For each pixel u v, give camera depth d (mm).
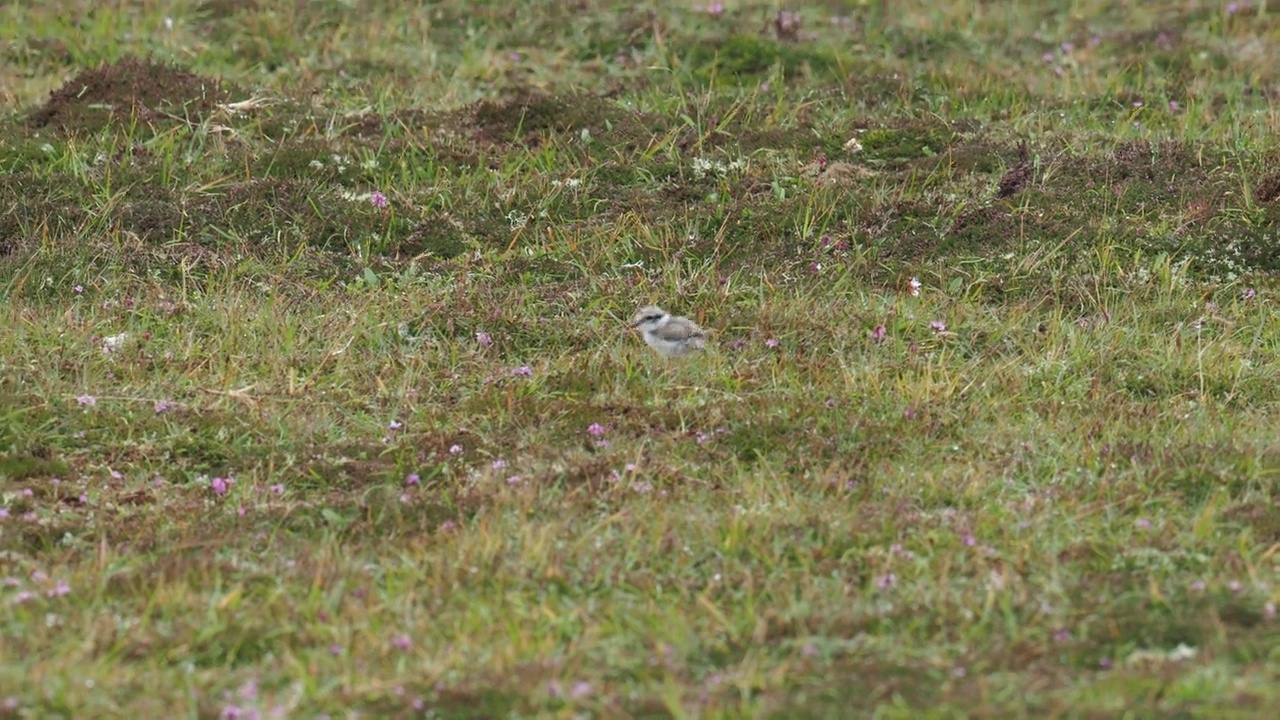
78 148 17812
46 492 12164
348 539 11516
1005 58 21859
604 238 16656
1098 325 15266
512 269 16188
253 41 21375
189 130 18406
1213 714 8422
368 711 8992
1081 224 16828
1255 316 15609
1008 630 9875
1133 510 11789
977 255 16484
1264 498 11805
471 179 17641
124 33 21391
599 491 12094
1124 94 20328
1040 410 13727
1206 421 13414
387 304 15422
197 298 15523
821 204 17062
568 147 18391
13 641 9750
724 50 21078
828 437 13078
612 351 14633
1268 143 18531
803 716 8695
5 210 16562
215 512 11906
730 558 10992
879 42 21938
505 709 8922
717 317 15195
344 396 13844
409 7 22547
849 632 9922
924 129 18688
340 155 17969
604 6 22594
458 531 11406
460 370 14367
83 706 8891
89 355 14227
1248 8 23672
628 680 9328
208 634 9883
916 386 13891
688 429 13219
